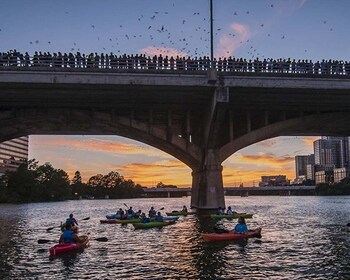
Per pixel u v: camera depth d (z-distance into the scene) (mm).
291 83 39969
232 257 20906
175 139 47062
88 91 39469
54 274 17938
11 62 37281
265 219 43750
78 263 20078
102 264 19797
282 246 24188
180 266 18984
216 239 26484
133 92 40250
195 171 53750
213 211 47156
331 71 40969
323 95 42406
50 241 27906
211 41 40156
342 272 17453
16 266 19578
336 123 50875
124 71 38000
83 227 36969
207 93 41156
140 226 34969
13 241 28312
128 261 20406
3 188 111250
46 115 44219
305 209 67000
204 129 46500
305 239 27141
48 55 37625
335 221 41375
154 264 19562
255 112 48812
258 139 47781
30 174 120688
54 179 141500
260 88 40000
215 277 16797
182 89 39938
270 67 40500
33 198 124438
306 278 16516
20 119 44938
